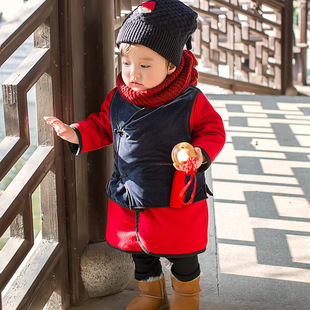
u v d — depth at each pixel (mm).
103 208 1954
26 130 1521
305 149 3777
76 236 1838
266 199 2920
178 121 1586
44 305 1720
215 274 2143
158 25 1488
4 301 1543
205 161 1530
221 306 1912
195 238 1646
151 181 1604
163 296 1860
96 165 1908
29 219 1575
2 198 1487
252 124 4406
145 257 1783
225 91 7281
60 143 1727
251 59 6773
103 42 1798
